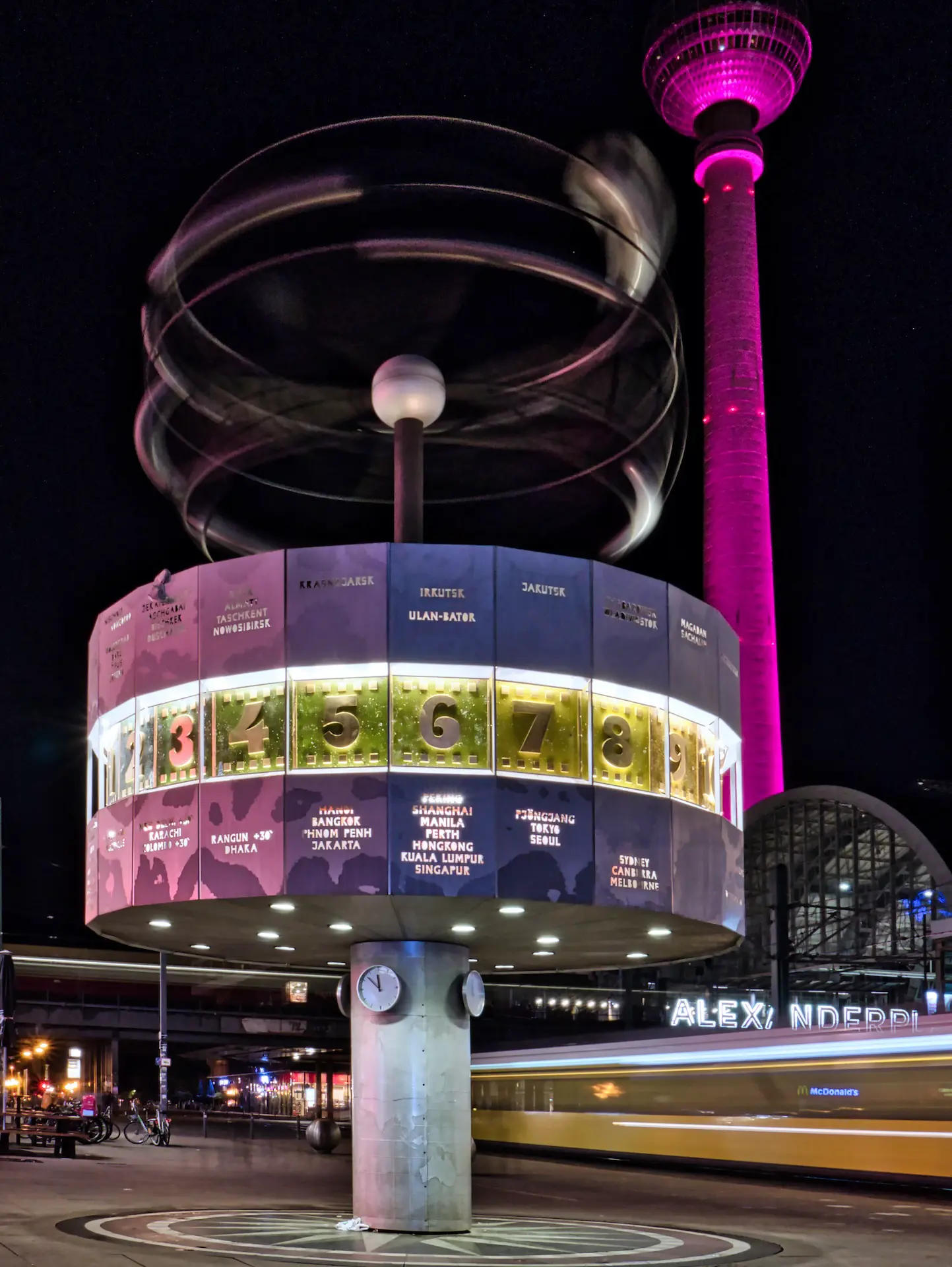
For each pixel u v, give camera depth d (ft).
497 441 103.40
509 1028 338.54
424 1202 65.67
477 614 62.28
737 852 70.85
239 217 87.20
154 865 62.95
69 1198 85.40
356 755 60.64
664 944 75.61
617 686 64.39
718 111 529.86
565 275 88.89
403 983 69.46
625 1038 155.43
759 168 532.73
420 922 66.49
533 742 61.87
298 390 97.91
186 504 100.32
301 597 62.23
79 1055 413.39
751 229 523.70
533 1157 167.12
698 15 520.83
